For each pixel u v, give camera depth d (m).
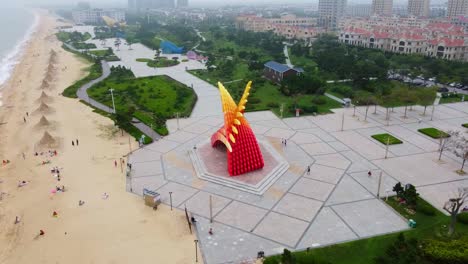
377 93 116.88
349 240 53.09
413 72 149.25
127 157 81.62
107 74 166.62
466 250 46.94
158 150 84.88
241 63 182.38
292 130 96.44
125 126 95.19
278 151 83.25
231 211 60.75
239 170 70.75
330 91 131.88
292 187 67.94
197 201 63.81
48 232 56.75
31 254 52.19
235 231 55.66
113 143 89.69
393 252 47.97
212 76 159.25
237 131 68.88
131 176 72.94
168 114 108.81
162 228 56.88
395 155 80.81
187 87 139.62
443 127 97.31
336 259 49.41
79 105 120.00
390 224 56.72
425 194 65.00
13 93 140.50
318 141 88.88
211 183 69.50
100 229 56.94
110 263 49.88
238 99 123.94
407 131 94.88
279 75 138.62
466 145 75.69
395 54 176.00
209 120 104.88
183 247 52.44
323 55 162.62
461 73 147.38
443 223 56.53
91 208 62.47
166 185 69.25
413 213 59.34
